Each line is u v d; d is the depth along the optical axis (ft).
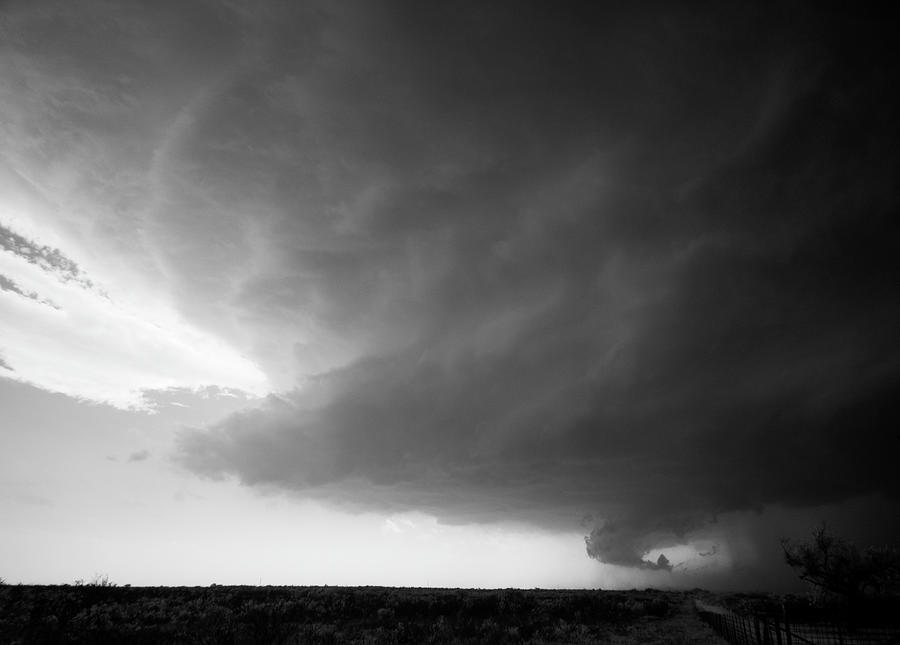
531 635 88.48
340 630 89.76
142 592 135.33
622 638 85.76
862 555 93.81
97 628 71.56
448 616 118.21
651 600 154.40
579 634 89.71
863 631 73.87
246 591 159.74
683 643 75.92
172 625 83.46
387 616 112.88
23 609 82.84
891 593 92.17
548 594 204.85
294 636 75.56
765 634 47.85
